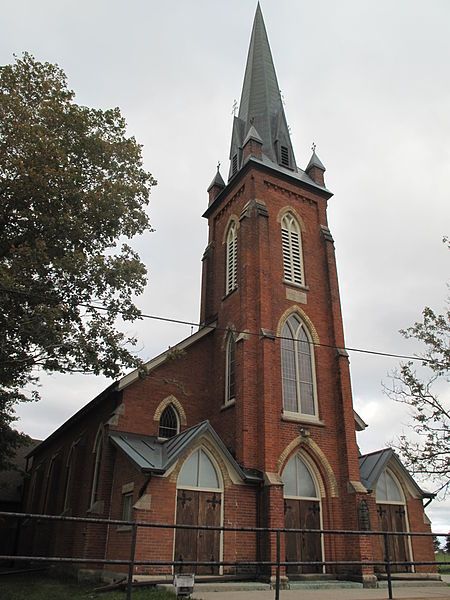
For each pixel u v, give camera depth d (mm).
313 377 23766
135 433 21672
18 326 16922
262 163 27016
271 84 33969
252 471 20125
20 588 16172
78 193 18812
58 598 13742
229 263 27266
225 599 12945
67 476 27609
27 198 18203
